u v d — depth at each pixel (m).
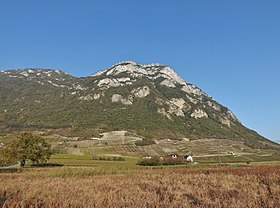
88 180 27.50
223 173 37.41
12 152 66.56
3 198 15.91
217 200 15.59
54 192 17.41
